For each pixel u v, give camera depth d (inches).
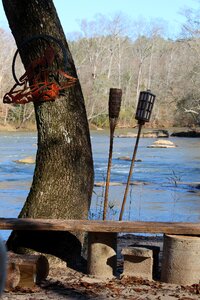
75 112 269.4
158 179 1040.8
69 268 255.9
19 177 1072.2
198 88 3088.1
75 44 3686.0
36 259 224.4
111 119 280.2
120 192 840.3
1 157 1480.1
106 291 220.4
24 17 265.7
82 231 245.1
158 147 1936.5
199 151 1809.8
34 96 264.5
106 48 3693.4
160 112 3641.7
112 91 279.4
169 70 3713.1
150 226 233.0
